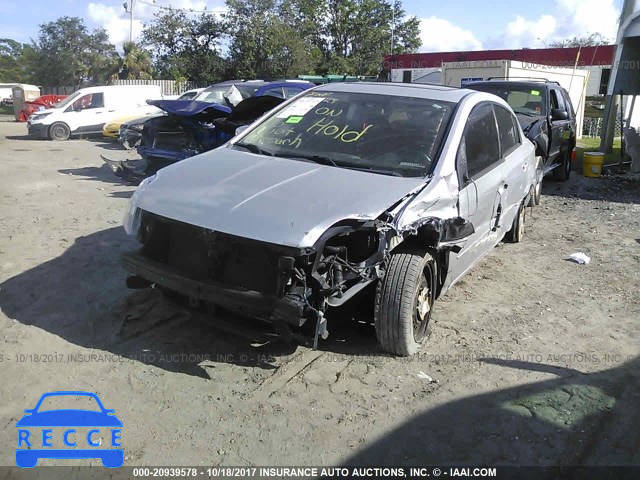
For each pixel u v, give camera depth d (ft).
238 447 10.66
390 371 13.33
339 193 13.00
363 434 11.12
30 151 51.47
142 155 31.53
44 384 12.36
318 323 11.88
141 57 129.59
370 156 15.10
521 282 19.79
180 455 10.41
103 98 65.67
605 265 21.84
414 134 15.62
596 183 40.24
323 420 11.50
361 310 14.43
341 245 12.59
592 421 11.75
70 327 14.92
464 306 17.43
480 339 15.20
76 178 36.14
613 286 19.62
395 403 12.12
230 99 38.11
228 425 11.27
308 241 11.54
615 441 11.16
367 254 12.67
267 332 12.59
